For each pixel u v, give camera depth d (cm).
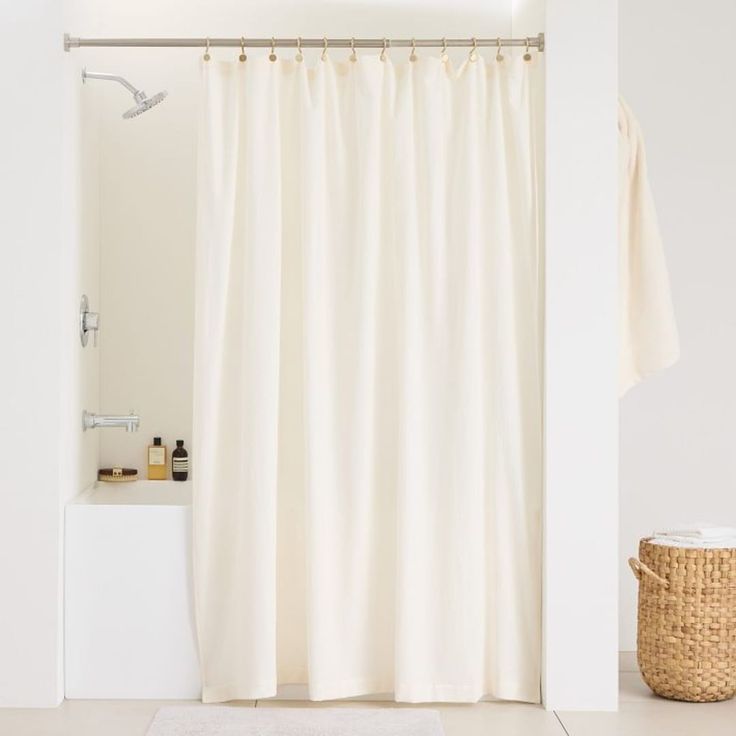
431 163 357
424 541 358
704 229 427
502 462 359
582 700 356
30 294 351
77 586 359
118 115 422
